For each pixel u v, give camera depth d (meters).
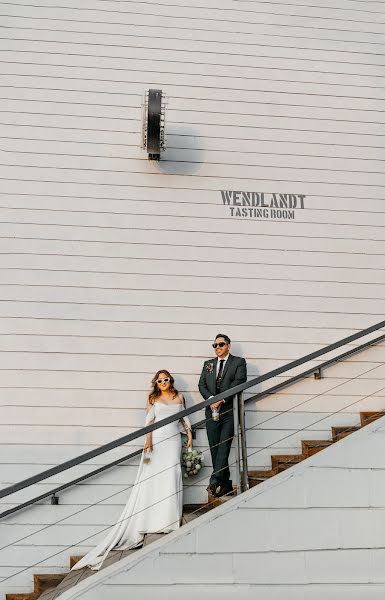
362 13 8.42
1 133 7.62
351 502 5.45
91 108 7.80
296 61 8.20
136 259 7.52
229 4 8.25
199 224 7.68
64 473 6.98
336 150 8.04
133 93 7.89
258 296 7.59
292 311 7.61
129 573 5.20
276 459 6.85
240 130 7.96
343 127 8.10
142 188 7.69
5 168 7.55
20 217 7.47
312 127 8.06
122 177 7.68
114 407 7.17
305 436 7.32
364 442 5.55
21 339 7.21
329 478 5.47
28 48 7.86
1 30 7.87
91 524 6.89
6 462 6.93
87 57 7.91
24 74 7.79
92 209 7.58
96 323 7.34
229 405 6.81
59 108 7.76
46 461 6.98
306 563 5.32
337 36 8.33
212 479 6.54
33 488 6.92
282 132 8.01
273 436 7.30
